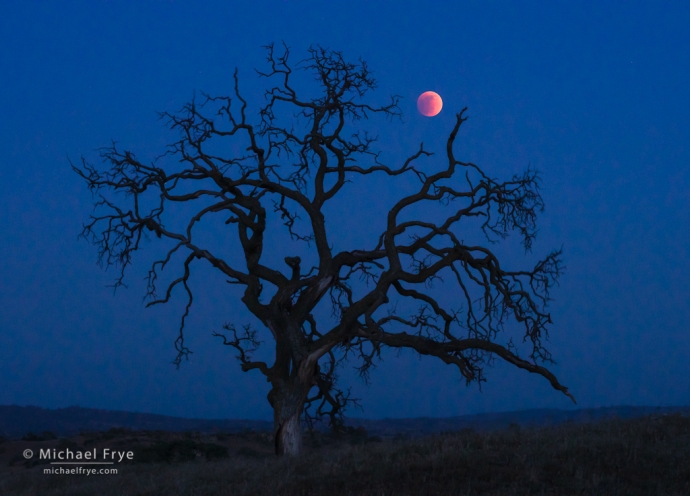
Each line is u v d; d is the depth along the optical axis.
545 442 19.31
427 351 28.41
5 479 29.02
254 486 17.34
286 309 29.28
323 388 29.64
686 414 22.81
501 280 29.72
